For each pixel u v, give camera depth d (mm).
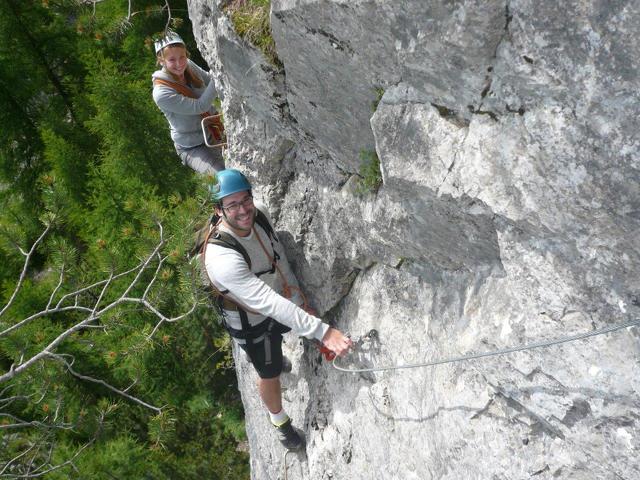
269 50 2965
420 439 3027
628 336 1906
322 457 4020
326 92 2812
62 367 5684
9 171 11211
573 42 1665
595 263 1920
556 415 2184
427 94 2248
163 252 4531
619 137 1669
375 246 3240
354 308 3688
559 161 1834
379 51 2297
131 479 8008
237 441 9500
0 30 10359
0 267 10406
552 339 2109
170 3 9633
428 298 3018
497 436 2488
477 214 2262
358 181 3168
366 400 3576
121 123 8352
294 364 4410
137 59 9664
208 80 4273
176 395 9242
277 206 3990
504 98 1946
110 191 8133
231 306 3504
